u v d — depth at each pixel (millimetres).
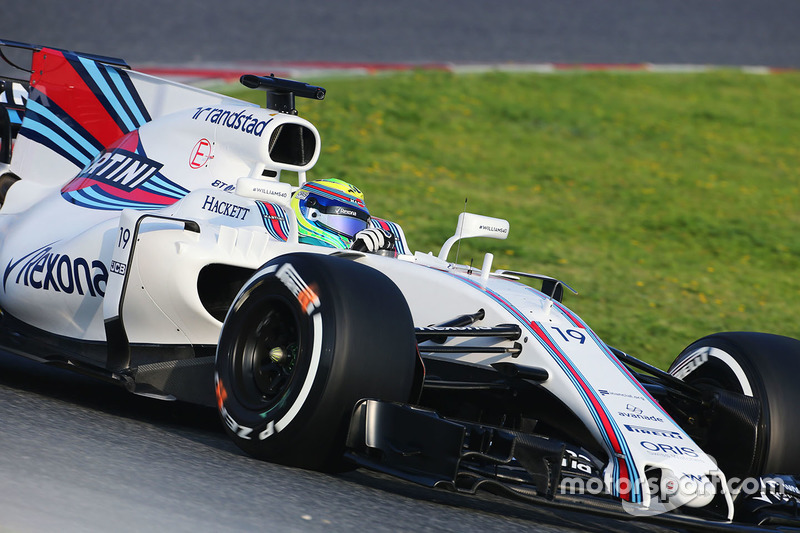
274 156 18812
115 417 16422
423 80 77062
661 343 31984
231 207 17625
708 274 45125
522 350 15469
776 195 64188
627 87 86938
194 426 17344
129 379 16719
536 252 44031
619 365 15656
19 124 23984
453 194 53438
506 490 12570
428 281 16906
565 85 84125
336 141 59375
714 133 77875
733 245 51688
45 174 22125
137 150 20125
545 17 106938
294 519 11242
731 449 16219
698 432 16781
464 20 100375
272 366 14297
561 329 15938
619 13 113500
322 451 13578
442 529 12000
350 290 13586
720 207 59719
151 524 10258
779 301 41750
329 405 13227
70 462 12172
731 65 100250
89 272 18375
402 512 12547
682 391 17125
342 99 67875
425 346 16031
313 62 76250
